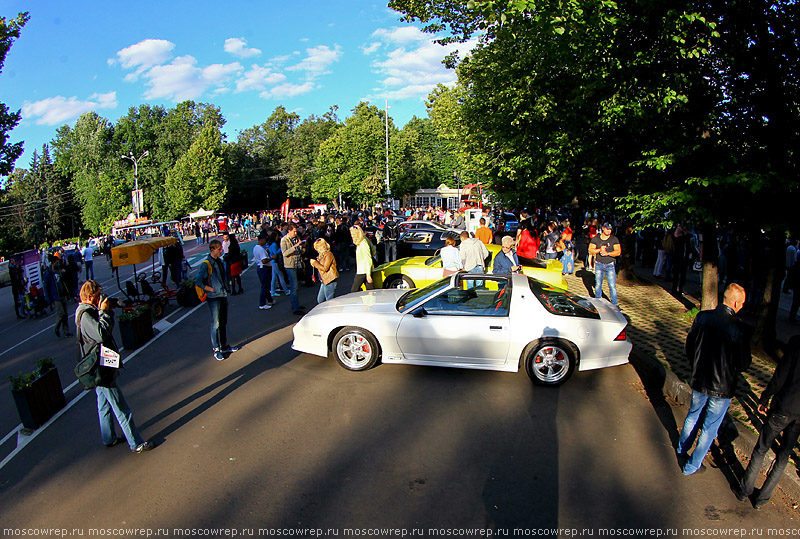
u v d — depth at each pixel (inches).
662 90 259.1
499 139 514.9
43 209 2512.3
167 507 148.8
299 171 3009.4
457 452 177.3
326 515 143.1
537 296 246.5
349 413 209.8
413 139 2166.6
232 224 1796.3
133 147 2581.2
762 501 144.0
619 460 172.1
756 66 245.6
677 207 270.2
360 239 376.5
